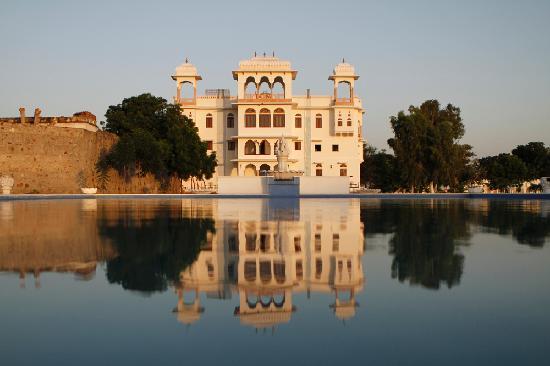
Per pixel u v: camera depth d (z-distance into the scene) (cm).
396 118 7494
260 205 3044
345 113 7812
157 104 6950
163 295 657
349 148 7875
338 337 492
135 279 753
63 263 880
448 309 588
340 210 2495
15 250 1033
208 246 1102
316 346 468
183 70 7894
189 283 726
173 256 961
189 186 7481
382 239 1242
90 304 611
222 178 5053
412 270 826
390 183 8119
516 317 555
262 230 1451
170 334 502
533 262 896
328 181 5106
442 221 1811
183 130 6562
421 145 7388
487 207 2864
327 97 7906
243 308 596
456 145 7600
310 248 1077
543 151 9119
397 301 626
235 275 785
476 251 1034
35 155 5025
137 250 1039
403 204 3266
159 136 6688
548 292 670
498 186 8638
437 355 444
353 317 558
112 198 4569
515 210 2548
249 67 7581
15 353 449
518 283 723
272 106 7581
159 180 6319
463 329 514
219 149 7919
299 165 7888
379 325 529
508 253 1003
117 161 5553
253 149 7662
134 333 504
